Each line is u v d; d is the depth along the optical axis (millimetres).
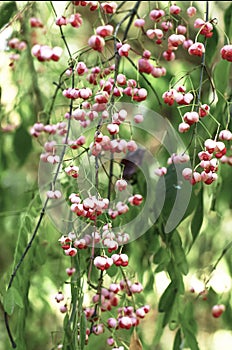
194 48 1352
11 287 1431
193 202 1497
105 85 1364
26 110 1652
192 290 1575
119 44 1380
